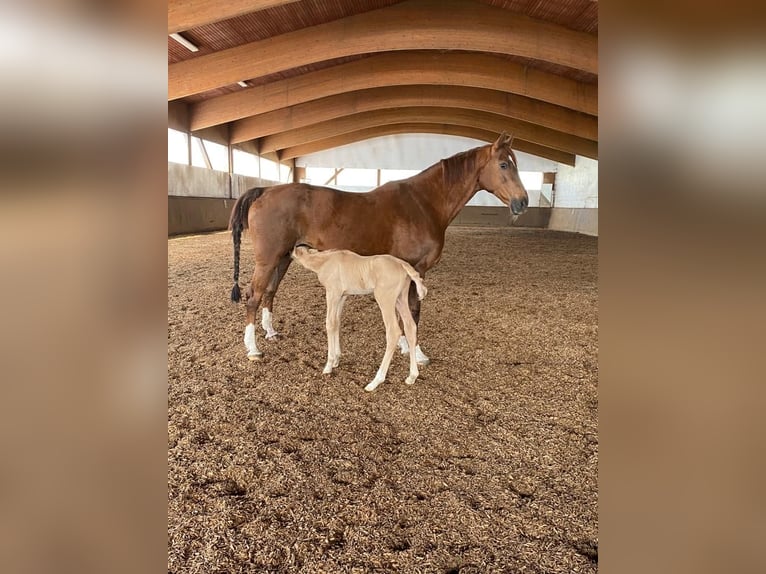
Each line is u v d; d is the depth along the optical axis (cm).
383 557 126
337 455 178
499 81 965
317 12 707
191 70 780
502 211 1742
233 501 149
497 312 416
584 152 1369
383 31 746
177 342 316
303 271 625
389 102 1205
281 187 292
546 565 124
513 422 209
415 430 200
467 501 151
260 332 342
